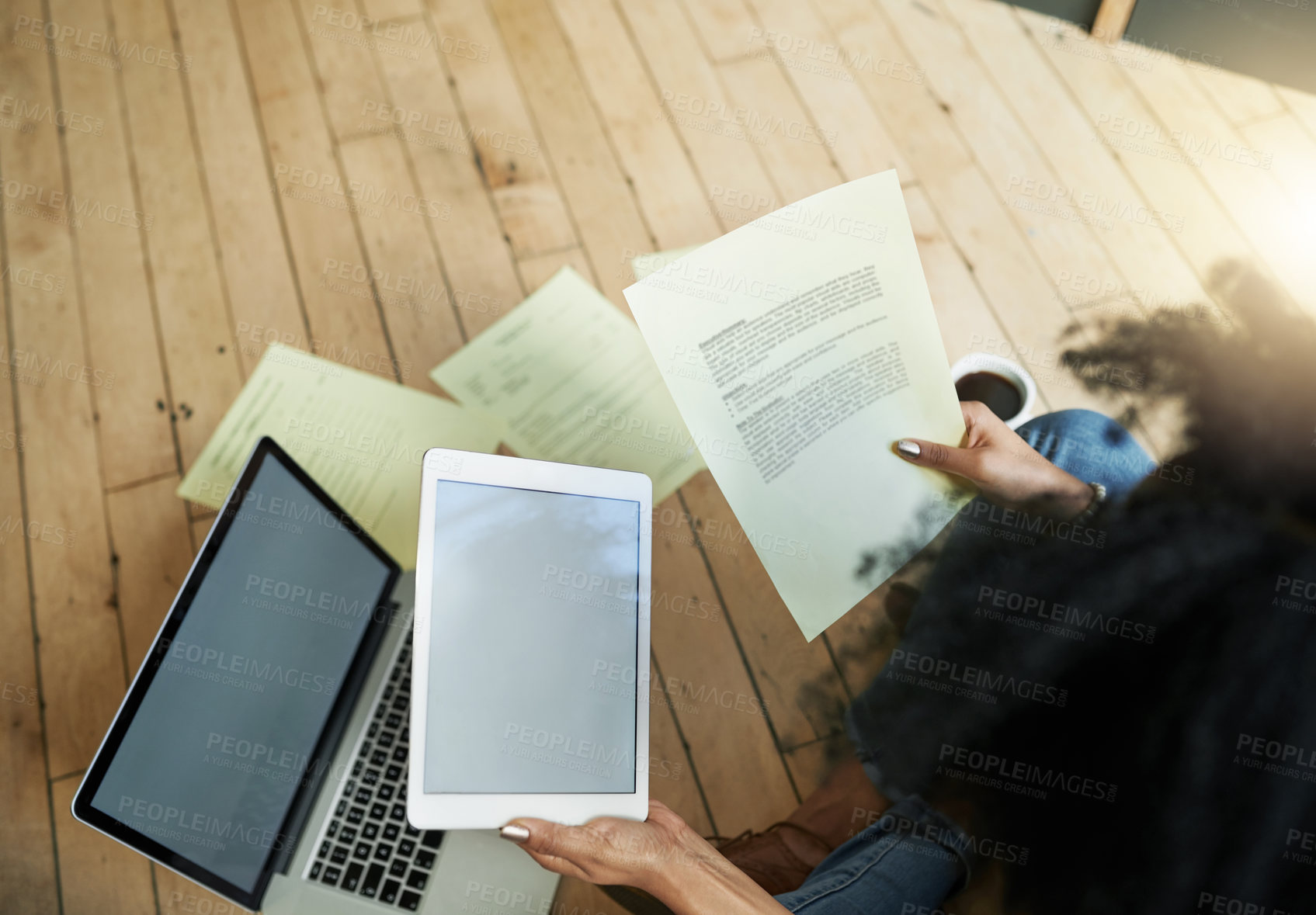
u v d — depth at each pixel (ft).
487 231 4.12
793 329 2.42
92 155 4.30
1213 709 2.12
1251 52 4.40
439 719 2.26
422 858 2.74
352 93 4.42
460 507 2.39
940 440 2.59
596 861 2.22
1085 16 4.57
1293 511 2.29
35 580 3.53
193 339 3.92
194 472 3.66
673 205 4.19
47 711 3.34
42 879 3.08
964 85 4.48
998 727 2.59
